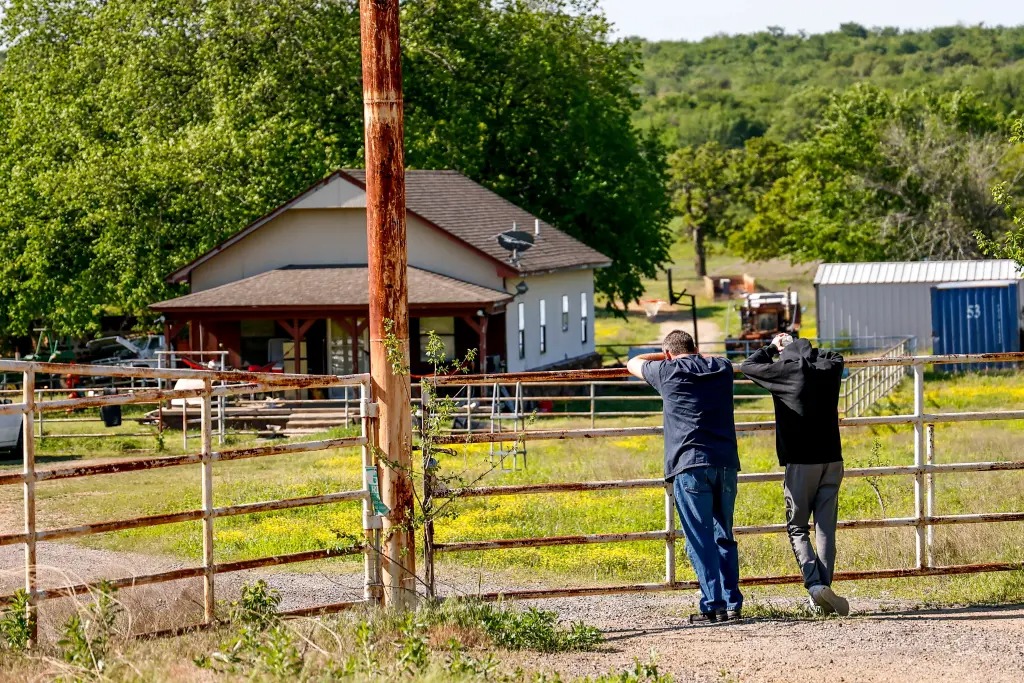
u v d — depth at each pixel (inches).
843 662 355.9
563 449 1185.4
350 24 2123.5
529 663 361.1
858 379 1441.9
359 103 2119.8
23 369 358.0
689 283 5457.7
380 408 422.6
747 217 5531.5
